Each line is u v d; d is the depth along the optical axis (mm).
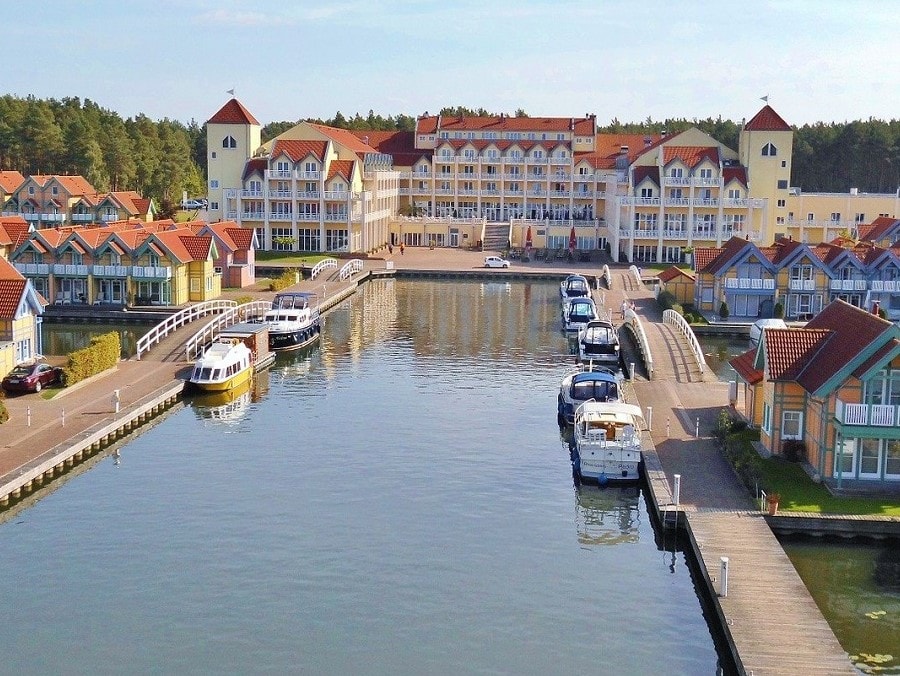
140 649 36000
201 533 46406
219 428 64000
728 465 53969
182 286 108000
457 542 46125
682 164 150125
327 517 48688
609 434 57469
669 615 39438
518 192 177125
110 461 56844
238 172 160375
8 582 41094
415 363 85625
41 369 69000
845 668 33250
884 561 44000
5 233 114250
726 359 90188
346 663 35344
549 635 37625
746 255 105250
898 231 127688
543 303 120938
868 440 49500
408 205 180250
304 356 88438
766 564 41062
